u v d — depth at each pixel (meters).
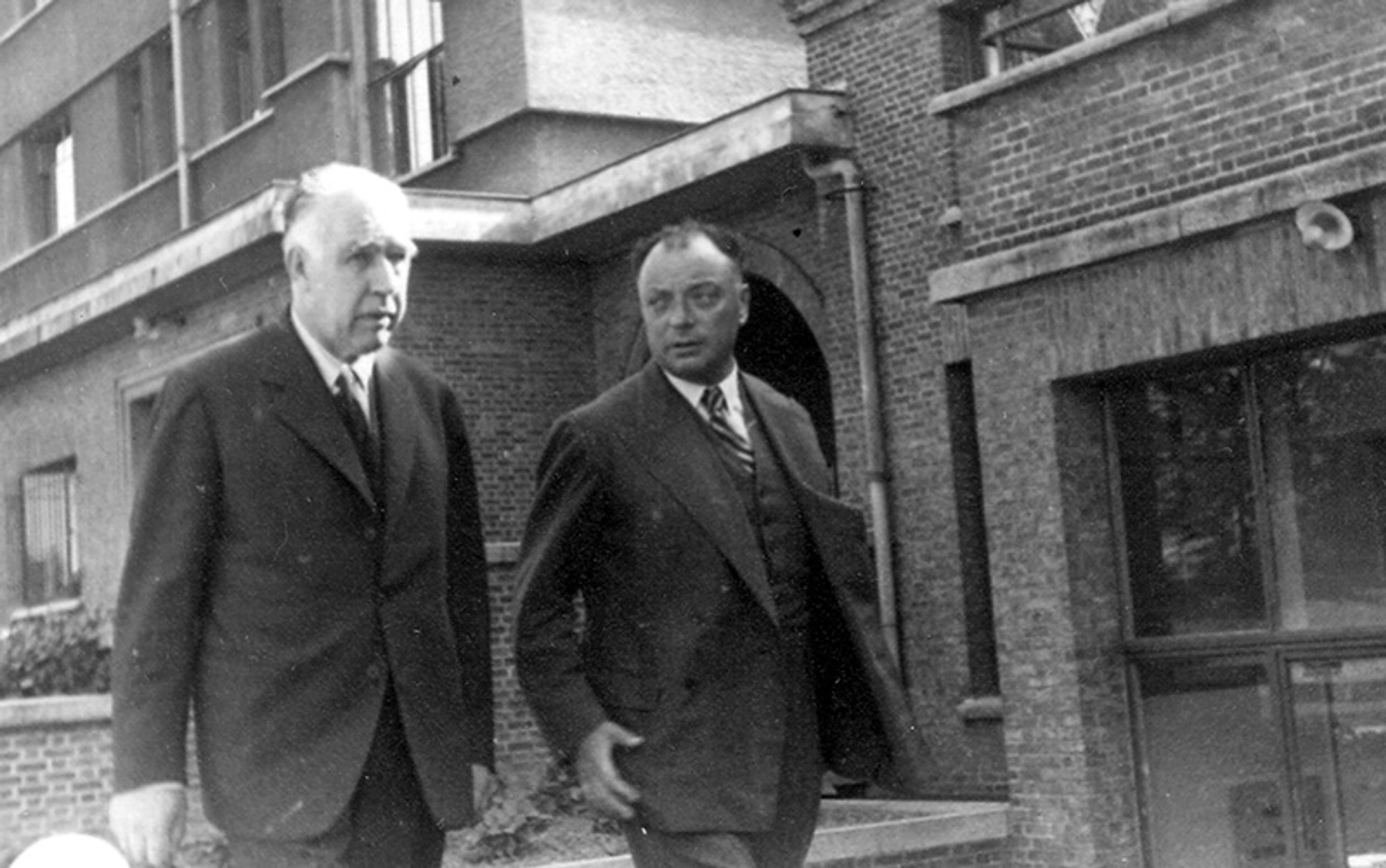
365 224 3.45
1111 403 9.04
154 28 20.34
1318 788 8.10
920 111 12.34
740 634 3.88
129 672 3.35
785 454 4.06
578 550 3.94
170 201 19.59
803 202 13.47
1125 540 8.98
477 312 15.46
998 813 9.30
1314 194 7.45
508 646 13.35
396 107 16.98
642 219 14.70
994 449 9.20
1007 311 9.12
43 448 19.62
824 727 4.09
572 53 15.71
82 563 18.69
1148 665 8.88
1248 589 8.42
